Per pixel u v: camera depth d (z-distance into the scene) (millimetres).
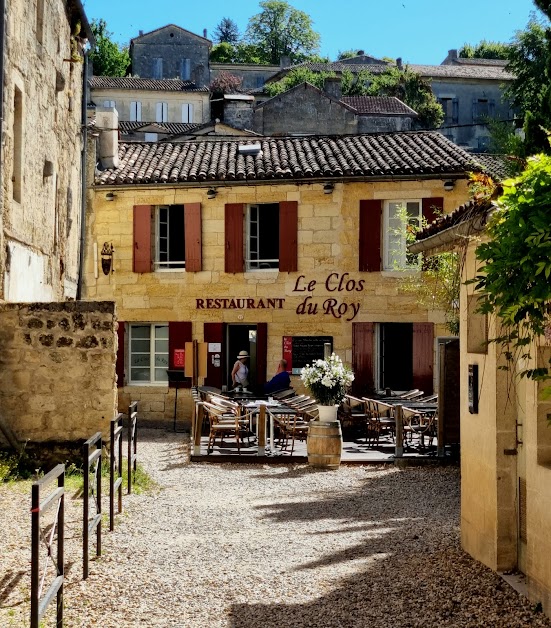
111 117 23766
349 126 50469
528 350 6816
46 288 17281
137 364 23312
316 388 15008
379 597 6973
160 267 23312
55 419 13086
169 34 82250
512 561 7445
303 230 22344
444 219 8445
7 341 13125
